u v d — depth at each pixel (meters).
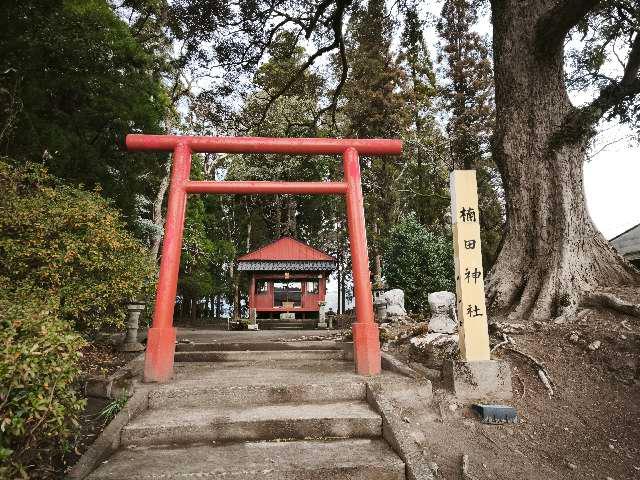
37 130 8.96
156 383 4.44
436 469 3.12
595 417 3.87
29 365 2.34
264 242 29.83
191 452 3.21
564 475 3.13
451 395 4.22
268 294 20.22
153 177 16.08
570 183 6.48
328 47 12.13
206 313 31.64
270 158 23.52
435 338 5.54
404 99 23.05
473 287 4.44
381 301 9.47
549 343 5.04
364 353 4.81
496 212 21.48
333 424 3.56
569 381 4.39
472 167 21.80
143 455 3.15
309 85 21.42
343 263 29.20
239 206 28.22
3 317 2.60
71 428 3.47
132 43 10.83
